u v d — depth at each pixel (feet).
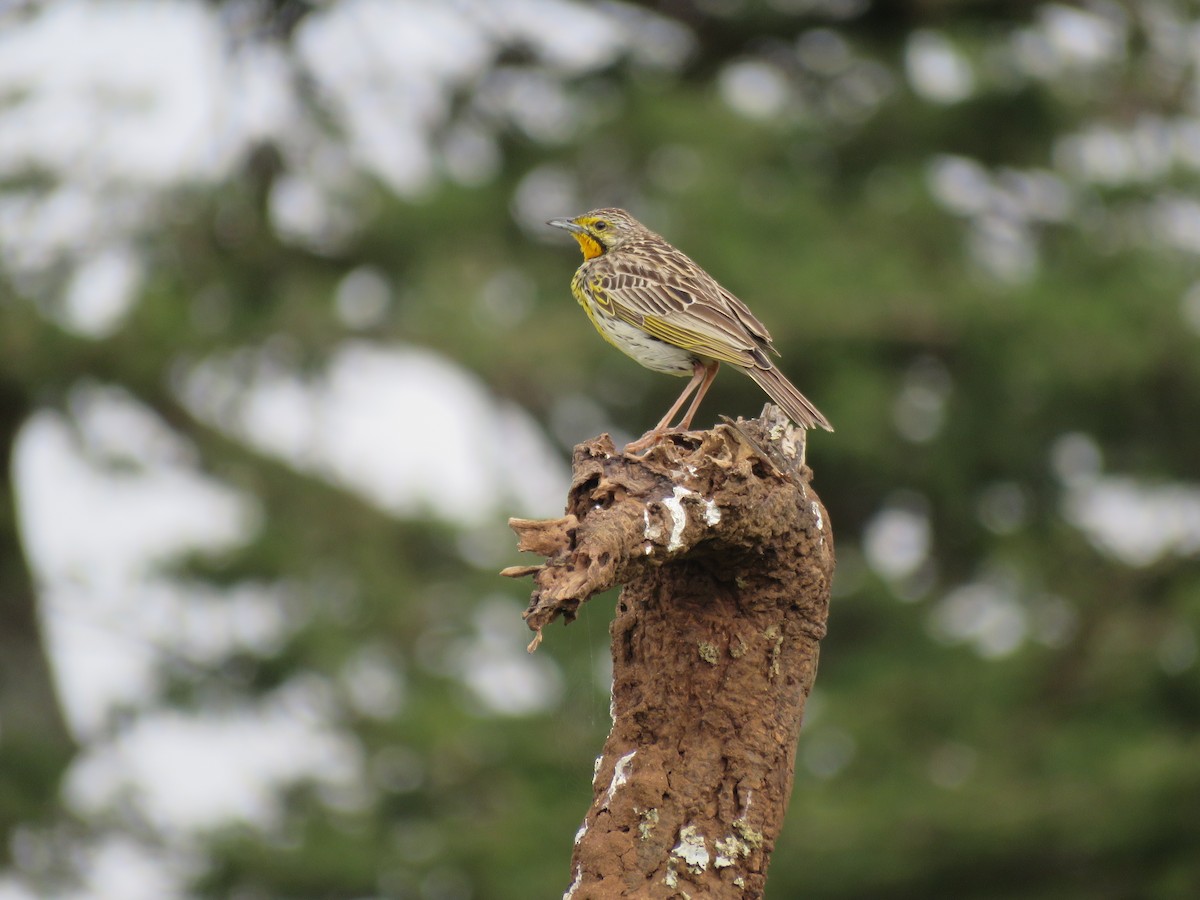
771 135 68.33
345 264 68.03
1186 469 71.61
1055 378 66.18
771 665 17.25
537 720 62.64
